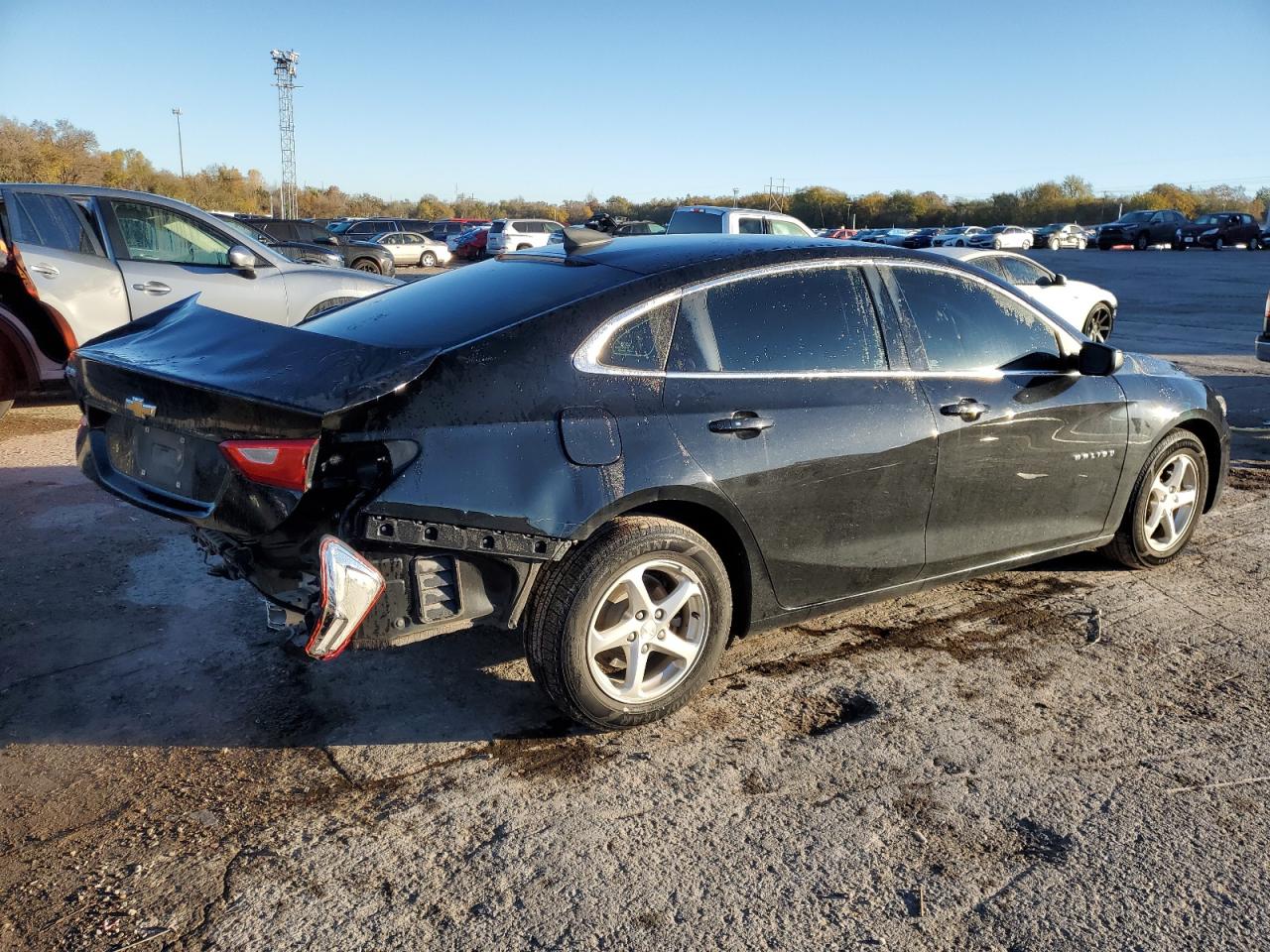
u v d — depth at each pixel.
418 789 2.88
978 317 3.93
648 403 3.07
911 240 44.62
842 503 3.44
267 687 3.48
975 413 3.72
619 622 3.08
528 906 2.40
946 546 3.80
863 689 3.53
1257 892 2.48
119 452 3.42
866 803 2.84
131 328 3.77
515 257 3.85
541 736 3.19
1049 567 4.80
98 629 3.89
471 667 3.67
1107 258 38.88
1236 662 3.78
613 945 2.27
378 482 2.72
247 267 7.18
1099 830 2.73
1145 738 3.22
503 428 2.85
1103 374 4.02
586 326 3.05
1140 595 4.43
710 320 3.27
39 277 6.71
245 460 2.72
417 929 2.32
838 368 3.49
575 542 2.96
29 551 4.68
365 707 3.36
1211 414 4.71
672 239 3.71
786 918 2.37
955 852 2.63
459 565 2.86
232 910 2.37
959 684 3.58
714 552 3.20
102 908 2.37
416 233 34.09
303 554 2.93
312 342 3.10
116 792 2.85
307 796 2.84
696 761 3.05
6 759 3.00
